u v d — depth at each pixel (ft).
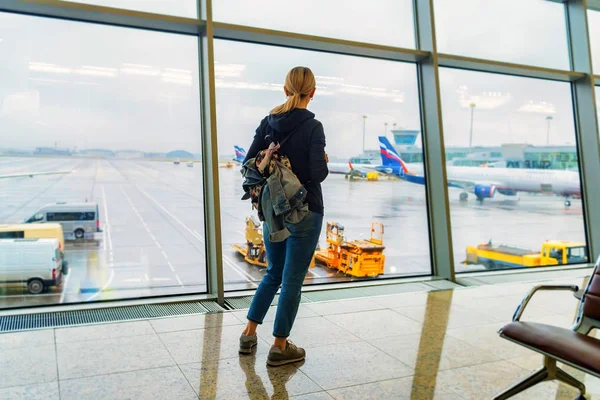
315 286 13.12
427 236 14.85
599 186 16.90
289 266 7.84
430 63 14.38
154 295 11.64
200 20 11.64
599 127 17.37
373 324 10.12
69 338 8.87
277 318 7.85
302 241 7.78
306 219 7.73
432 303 11.81
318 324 10.05
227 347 8.61
